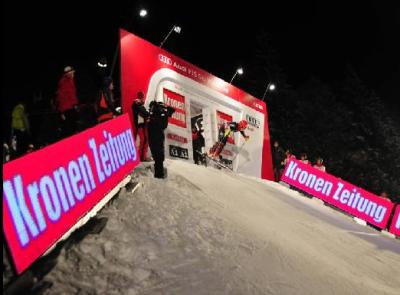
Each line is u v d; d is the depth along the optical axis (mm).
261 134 15773
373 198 13820
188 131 12398
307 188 14055
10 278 3941
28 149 8133
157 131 7867
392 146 41219
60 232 4562
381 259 8344
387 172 40250
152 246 5129
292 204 11047
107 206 5875
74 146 5078
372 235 10984
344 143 37781
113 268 4504
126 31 10820
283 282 5227
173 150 11891
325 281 5727
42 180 4340
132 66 10867
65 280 4129
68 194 4805
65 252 4543
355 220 13297
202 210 6758
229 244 5855
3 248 3898
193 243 5523
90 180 5395
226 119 14086
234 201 8461
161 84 11609
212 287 4594
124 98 10562
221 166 13172
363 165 36375
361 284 6156
